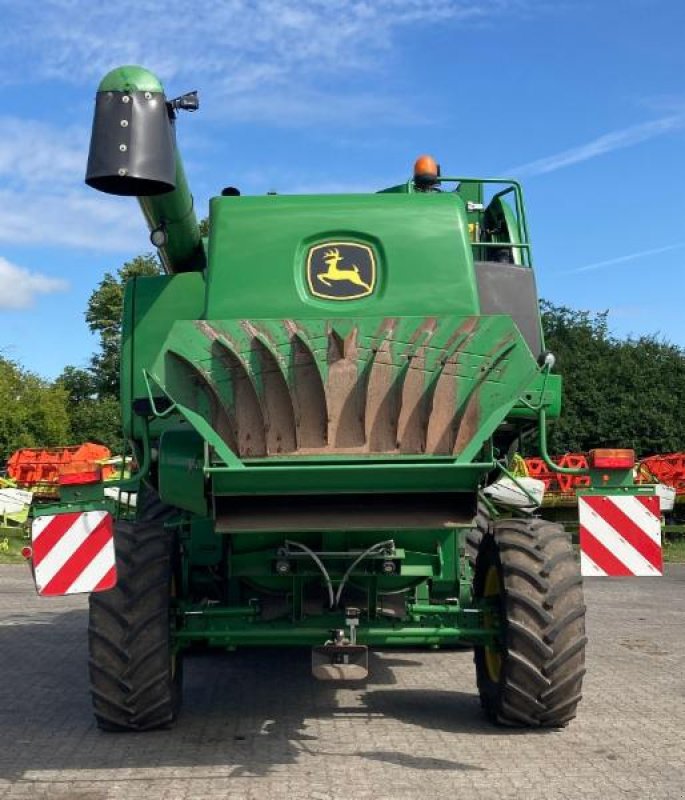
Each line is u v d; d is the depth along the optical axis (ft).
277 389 17.13
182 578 21.07
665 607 42.11
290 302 18.37
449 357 17.16
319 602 19.62
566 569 19.30
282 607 19.83
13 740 19.29
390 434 17.22
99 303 163.32
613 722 20.85
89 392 174.50
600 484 18.13
